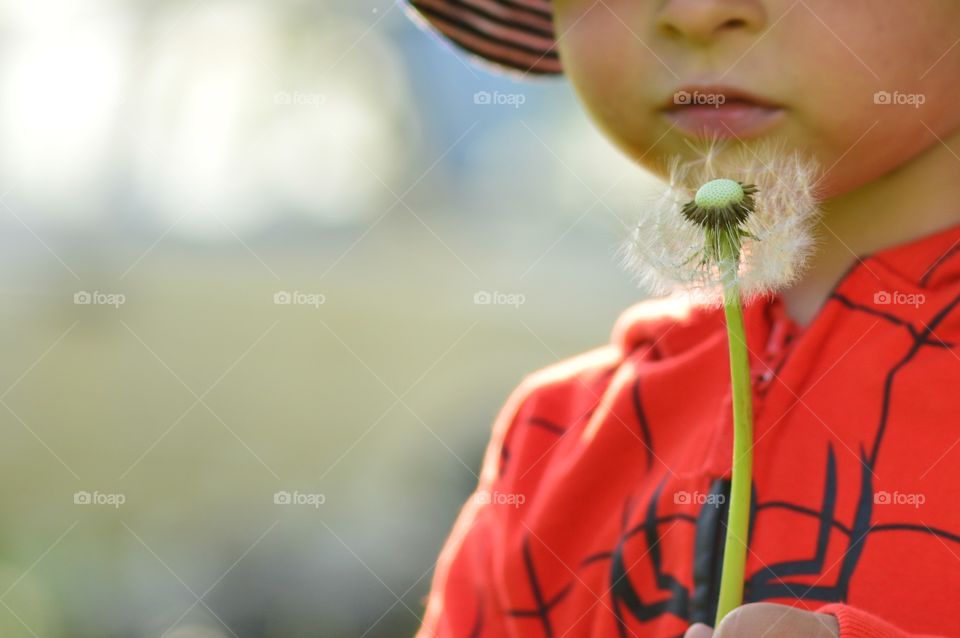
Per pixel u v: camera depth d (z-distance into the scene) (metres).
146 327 4.54
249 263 4.95
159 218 5.10
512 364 4.69
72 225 4.88
